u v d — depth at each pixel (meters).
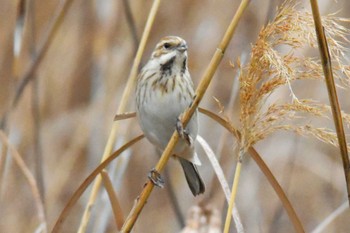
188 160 7.91
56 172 11.69
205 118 12.71
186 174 8.20
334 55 5.86
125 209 12.69
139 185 12.88
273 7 9.38
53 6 12.66
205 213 7.48
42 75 12.44
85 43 12.41
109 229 11.52
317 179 12.48
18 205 11.87
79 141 11.72
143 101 8.05
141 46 7.83
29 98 11.50
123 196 12.75
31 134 11.66
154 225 12.75
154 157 12.98
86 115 11.74
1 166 8.37
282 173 11.87
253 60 6.01
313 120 11.73
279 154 11.91
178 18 13.20
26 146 11.63
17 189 11.85
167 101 7.91
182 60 8.00
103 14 12.04
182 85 7.94
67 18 12.50
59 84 12.49
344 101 12.89
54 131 12.12
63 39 12.51
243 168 11.75
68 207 6.79
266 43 5.92
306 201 12.41
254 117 6.14
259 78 6.07
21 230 11.73
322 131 6.06
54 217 11.81
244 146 6.21
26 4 8.77
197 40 13.11
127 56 11.62
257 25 13.07
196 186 8.20
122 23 11.91
